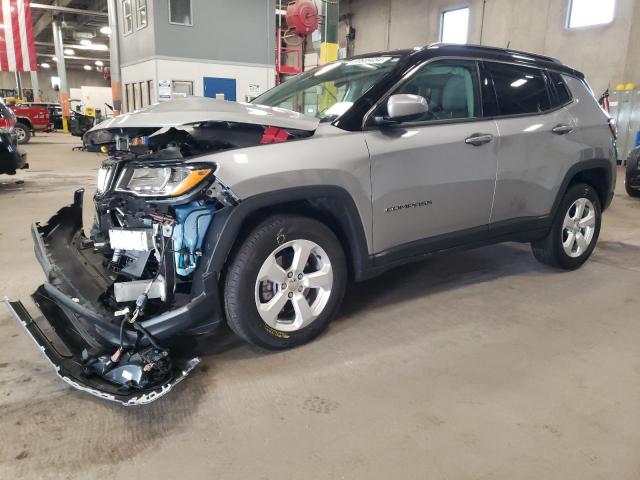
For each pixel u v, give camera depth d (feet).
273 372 8.25
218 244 7.54
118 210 8.33
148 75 55.21
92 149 8.99
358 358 8.73
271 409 7.28
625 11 41.88
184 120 7.50
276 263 8.36
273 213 8.33
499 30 52.11
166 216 7.53
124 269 8.41
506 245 16.02
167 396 7.55
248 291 8.04
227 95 57.31
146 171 7.74
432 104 10.08
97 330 7.48
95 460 6.22
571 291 12.00
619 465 6.19
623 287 12.30
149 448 6.45
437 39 59.31
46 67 156.15
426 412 7.23
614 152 13.39
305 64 40.57
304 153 8.15
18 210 20.74
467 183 10.31
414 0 61.82
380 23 67.51
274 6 57.67
